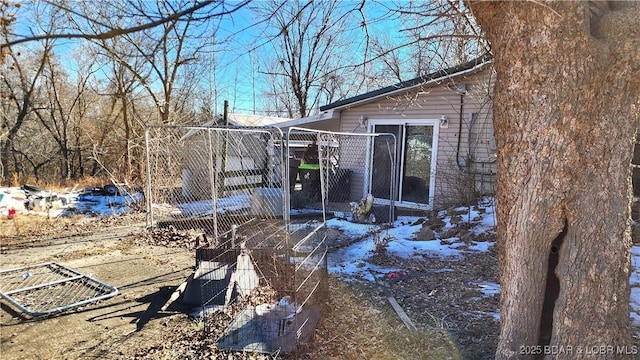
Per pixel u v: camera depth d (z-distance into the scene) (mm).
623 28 1954
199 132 10844
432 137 9297
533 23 2027
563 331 2123
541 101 2084
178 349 3219
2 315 3902
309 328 3414
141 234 7312
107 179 16625
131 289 4605
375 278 4840
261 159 11023
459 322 3576
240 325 3533
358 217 8508
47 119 19844
